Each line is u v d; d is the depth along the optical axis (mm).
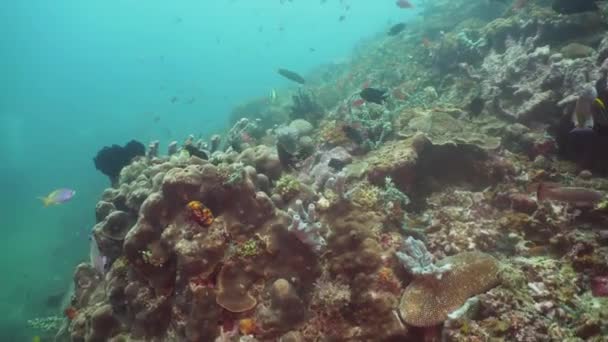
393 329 833
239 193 990
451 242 1064
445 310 803
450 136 1393
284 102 4391
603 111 1084
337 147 1585
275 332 881
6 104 18047
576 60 1488
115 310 1096
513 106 1646
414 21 5168
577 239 957
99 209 1442
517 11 2375
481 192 1289
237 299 911
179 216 977
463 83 2135
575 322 741
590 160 1314
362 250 935
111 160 1730
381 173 1259
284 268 961
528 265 888
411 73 2996
